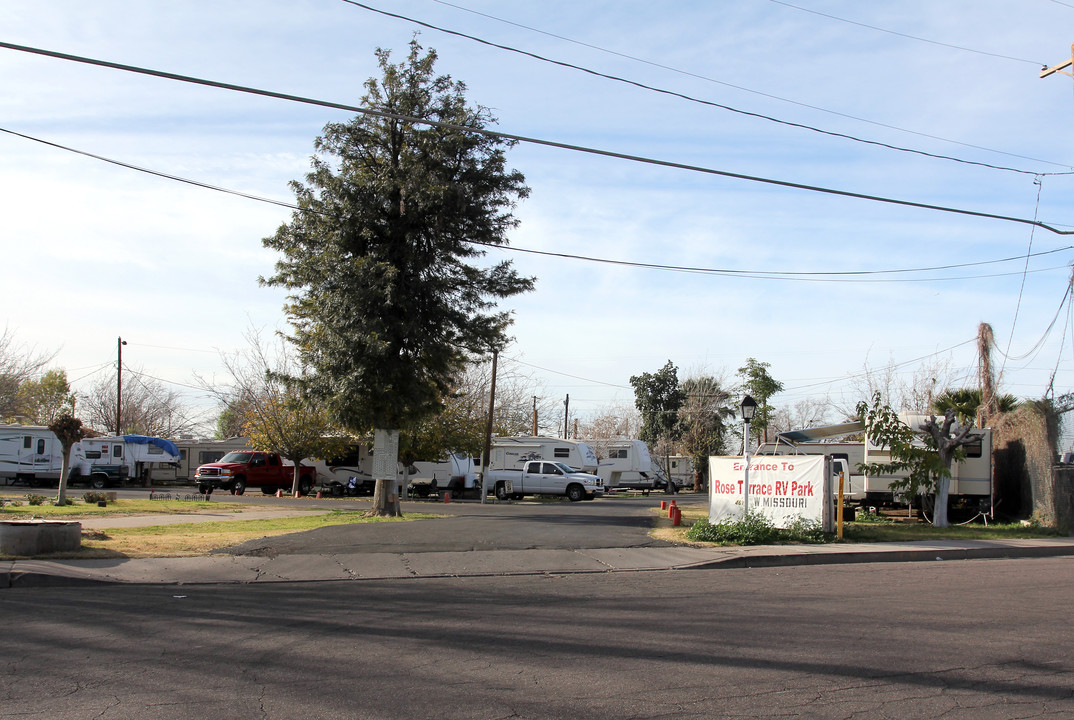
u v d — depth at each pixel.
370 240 21.45
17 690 6.25
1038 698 6.23
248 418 38.00
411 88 21.14
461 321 22.25
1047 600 10.75
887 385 44.06
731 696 6.19
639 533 18.20
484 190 21.83
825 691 6.36
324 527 18.19
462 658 7.32
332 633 8.37
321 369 21.77
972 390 24.12
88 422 67.12
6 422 44.59
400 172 20.95
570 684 6.49
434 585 12.11
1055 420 21.55
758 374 39.72
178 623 8.83
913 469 21.72
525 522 20.20
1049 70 18.09
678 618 9.27
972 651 7.70
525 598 10.75
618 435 68.88
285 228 21.44
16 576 11.63
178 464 46.38
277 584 12.18
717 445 53.25
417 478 39.38
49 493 33.09
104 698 6.05
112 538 15.44
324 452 36.94
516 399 56.25
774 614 9.56
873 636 8.34
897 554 16.23
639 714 5.76
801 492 18.11
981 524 22.33
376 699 6.07
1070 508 20.41
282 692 6.22
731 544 16.94
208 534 16.50
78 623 8.79
